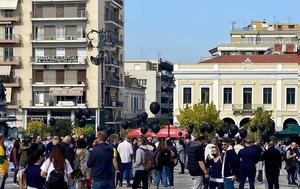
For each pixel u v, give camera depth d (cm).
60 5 9312
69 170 1638
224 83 10025
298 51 11119
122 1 10831
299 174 3328
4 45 9369
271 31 15438
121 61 10650
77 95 9256
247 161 2527
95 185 1814
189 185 3459
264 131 6612
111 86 9900
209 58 11812
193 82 10069
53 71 9362
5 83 9275
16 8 9312
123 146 3128
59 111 9338
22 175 1736
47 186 1398
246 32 15525
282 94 9950
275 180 2605
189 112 9000
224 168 2338
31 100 9338
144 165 2712
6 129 5394
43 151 1681
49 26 9350
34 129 7388
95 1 9275
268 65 9981
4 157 2652
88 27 9281
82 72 9319
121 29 10744
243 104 10000
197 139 2338
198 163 2292
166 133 5044
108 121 9269
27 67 9344
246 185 3381
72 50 9319
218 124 8875
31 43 9325
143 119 4378
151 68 16438
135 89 12269
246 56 10869
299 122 9888
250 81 9994
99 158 1812
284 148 4512
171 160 2844
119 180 3128
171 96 17012
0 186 2688
